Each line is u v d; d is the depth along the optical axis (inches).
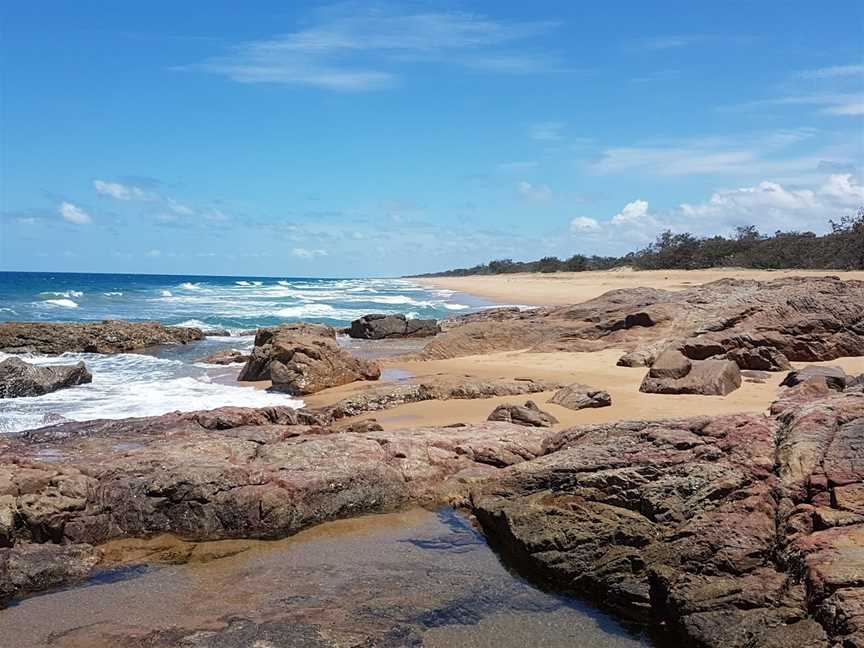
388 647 243.1
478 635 256.1
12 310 1622.8
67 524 321.7
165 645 240.5
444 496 382.3
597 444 363.6
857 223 2404.0
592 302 1117.7
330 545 332.8
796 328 778.2
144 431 464.8
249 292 2842.0
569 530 304.3
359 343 1185.4
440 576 302.5
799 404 360.8
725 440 325.7
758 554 263.0
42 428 478.0
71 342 1005.8
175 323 1432.1
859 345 768.3
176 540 335.6
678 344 757.3
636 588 273.3
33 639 249.1
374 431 457.7
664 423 363.3
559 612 276.5
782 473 293.3
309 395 662.5
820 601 229.9
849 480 274.8
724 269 2532.0
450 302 2161.7
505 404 531.2
